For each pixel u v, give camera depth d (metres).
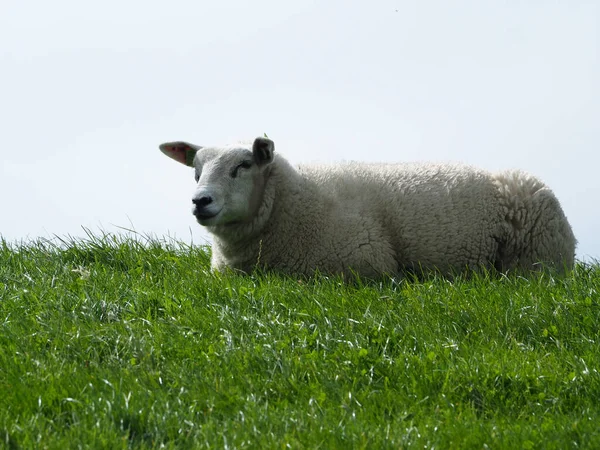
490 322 11.62
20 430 8.05
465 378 9.68
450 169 15.80
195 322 11.38
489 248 15.43
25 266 14.59
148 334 10.98
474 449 8.04
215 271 14.80
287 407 8.99
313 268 14.82
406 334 11.01
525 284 13.39
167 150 16.27
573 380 9.66
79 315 11.62
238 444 8.01
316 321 11.41
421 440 8.12
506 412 9.23
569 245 15.83
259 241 15.01
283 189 14.91
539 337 11.35
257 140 14.71
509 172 15.92
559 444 8.10
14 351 10.24
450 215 15.21
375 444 7.91
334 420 8.54
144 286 13.12
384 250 14.91
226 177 14.60
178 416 8.58
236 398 9.05
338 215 14.89
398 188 15.37
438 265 15.26
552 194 15.70
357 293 12.70
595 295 12.38
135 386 9.13
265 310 11.95
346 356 10.20
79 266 14.75
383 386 9.66
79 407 8.76
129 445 7.96
